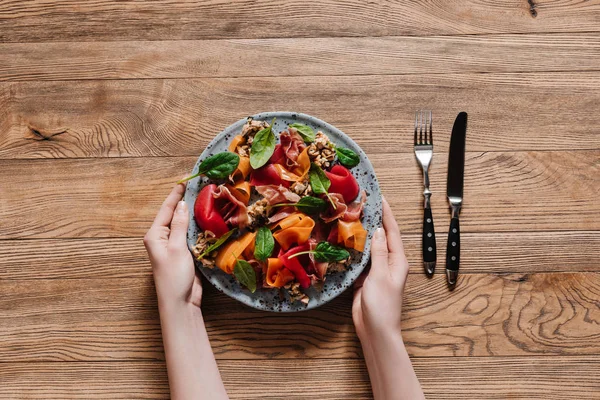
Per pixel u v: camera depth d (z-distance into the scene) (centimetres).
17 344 94
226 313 94
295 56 97
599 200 96
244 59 97
